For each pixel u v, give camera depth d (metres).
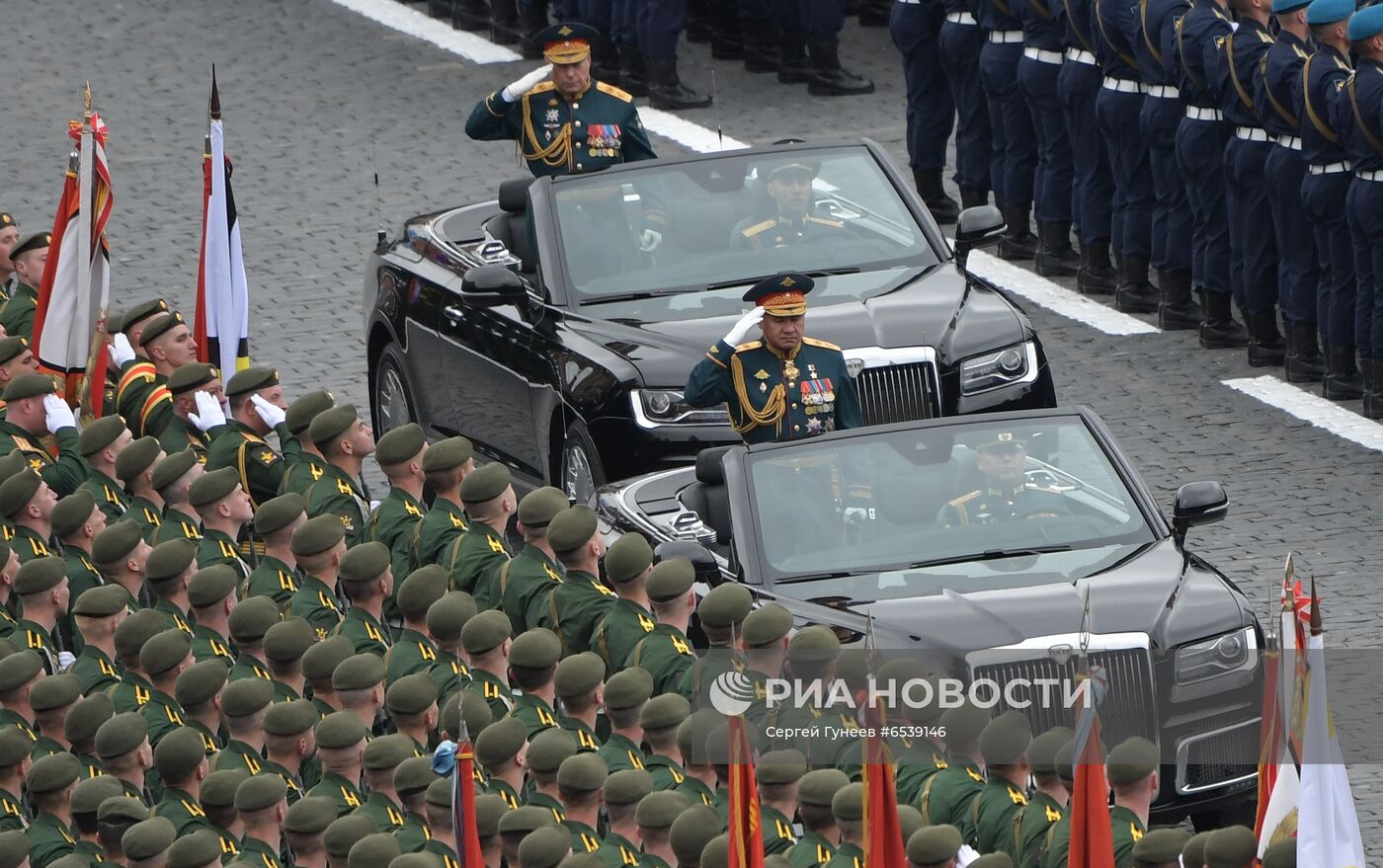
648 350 51.12
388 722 41.47
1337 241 59.53
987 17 71.69
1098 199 68.94
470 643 38.22
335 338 67.25
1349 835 30.88
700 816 32.75
